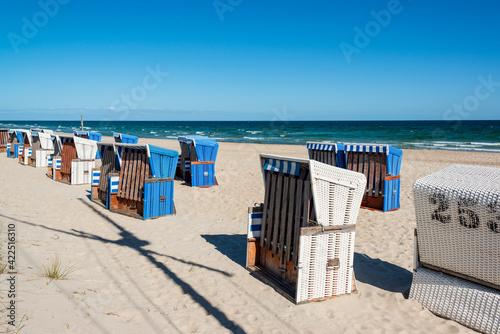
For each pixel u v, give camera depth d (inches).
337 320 151.6
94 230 262.1
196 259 216.8
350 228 172.4
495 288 142.2
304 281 162.4
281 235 185.2
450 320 152.3
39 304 134.7
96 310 141.7
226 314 152.6
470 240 145.6
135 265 200.7
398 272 207.2
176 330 137.0
